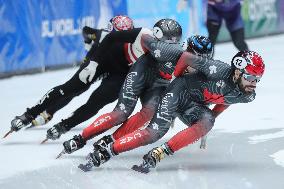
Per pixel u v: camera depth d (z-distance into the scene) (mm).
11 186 10445
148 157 10961
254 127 15609
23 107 19703
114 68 13375
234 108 18750
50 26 29609
